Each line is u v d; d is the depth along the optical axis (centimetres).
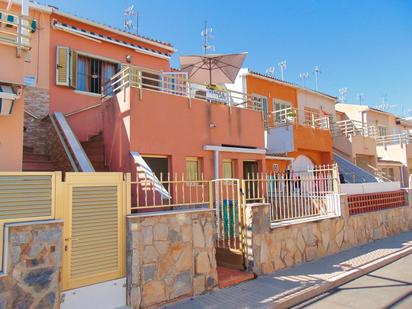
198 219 659
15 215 476
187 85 1136
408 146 2483
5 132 700
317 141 1780
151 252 587
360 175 1931
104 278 552
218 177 1130
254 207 764
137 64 1420
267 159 1569
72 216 530
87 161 838
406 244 1110
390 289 705
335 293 687
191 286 633
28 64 1140
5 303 444
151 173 811
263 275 762
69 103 1222
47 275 480
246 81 1873
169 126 1026
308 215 980
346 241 1038
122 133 970
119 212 580
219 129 1174
